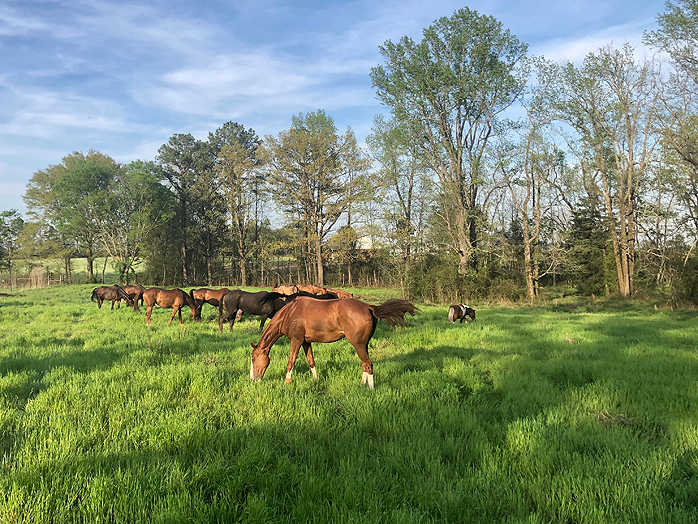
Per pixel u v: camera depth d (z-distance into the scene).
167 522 3.00
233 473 3.74
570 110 30.69
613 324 15.45
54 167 63.09
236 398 6.14
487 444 4.34
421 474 3.80
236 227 55.81
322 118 50.16
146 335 12.27
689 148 22.38
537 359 9.13
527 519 3.10
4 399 5.93
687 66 22.52
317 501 3.33
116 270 55.78
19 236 57.56
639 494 3.37
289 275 56.00
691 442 4.41
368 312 6.78
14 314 18.56
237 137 61.72
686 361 8.32
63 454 4.05
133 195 52.72
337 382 6.89
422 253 30.52
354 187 44.41
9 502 3.21
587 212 35.16
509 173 30.92
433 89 31.41
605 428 4.86
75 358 8.67
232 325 14.05
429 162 31.81
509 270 36.50
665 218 27.39
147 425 4.76
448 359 8.59
